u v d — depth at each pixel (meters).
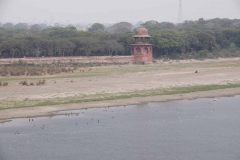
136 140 93.44
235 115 118.50
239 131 101.38
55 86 167.25
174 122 110.25
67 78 192.88
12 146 89.31
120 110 125.12
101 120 112.38
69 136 97.00
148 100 140.75
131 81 182.50
